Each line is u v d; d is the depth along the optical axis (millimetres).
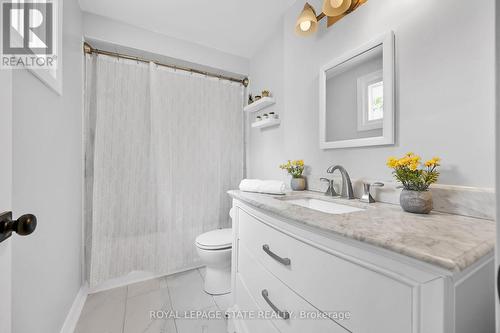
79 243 1558
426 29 873
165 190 1917
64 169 1218
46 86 971
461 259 374
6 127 518
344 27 1227
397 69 973
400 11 962
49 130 1002
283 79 1842
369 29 1094
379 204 992
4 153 508
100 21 1710
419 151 896
